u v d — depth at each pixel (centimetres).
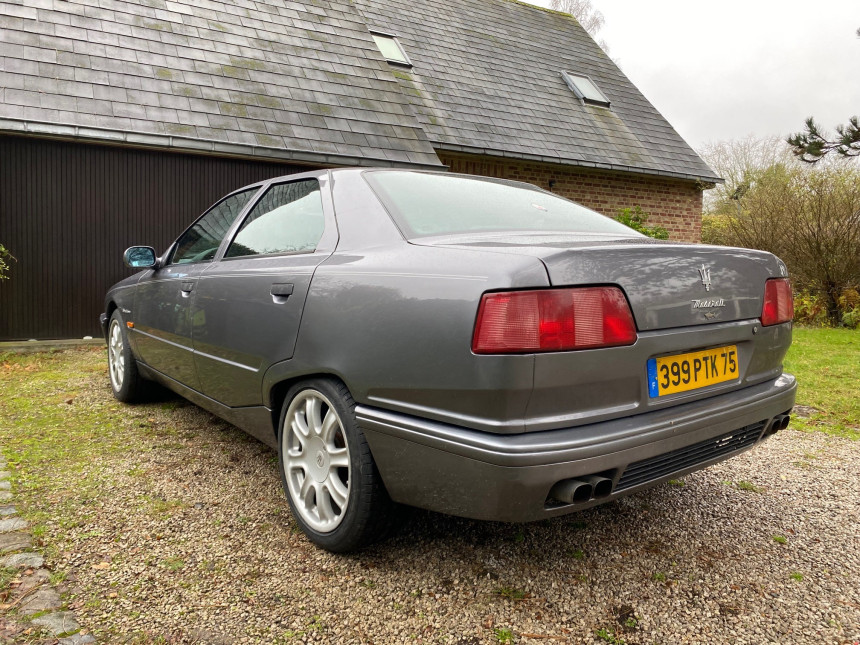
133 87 702
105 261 677
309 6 1028
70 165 652
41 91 634
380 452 183
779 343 219
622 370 165
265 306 230
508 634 167
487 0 1478
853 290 905
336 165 764
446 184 253
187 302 296
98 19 771
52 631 161
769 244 988
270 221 273
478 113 1041
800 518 245
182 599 179
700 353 190
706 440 191
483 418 156
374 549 213
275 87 814
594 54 1502
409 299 175
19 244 634
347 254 213
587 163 1052
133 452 307
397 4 1267
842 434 364
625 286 166
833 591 191
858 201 891
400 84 1018
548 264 156
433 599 182
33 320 647
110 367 426
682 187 1242
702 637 167
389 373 177
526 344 150
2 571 189
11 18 702
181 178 709
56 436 331
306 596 182
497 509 157
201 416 375
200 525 228
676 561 208
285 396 235
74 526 223
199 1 900
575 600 183
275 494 259
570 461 153
